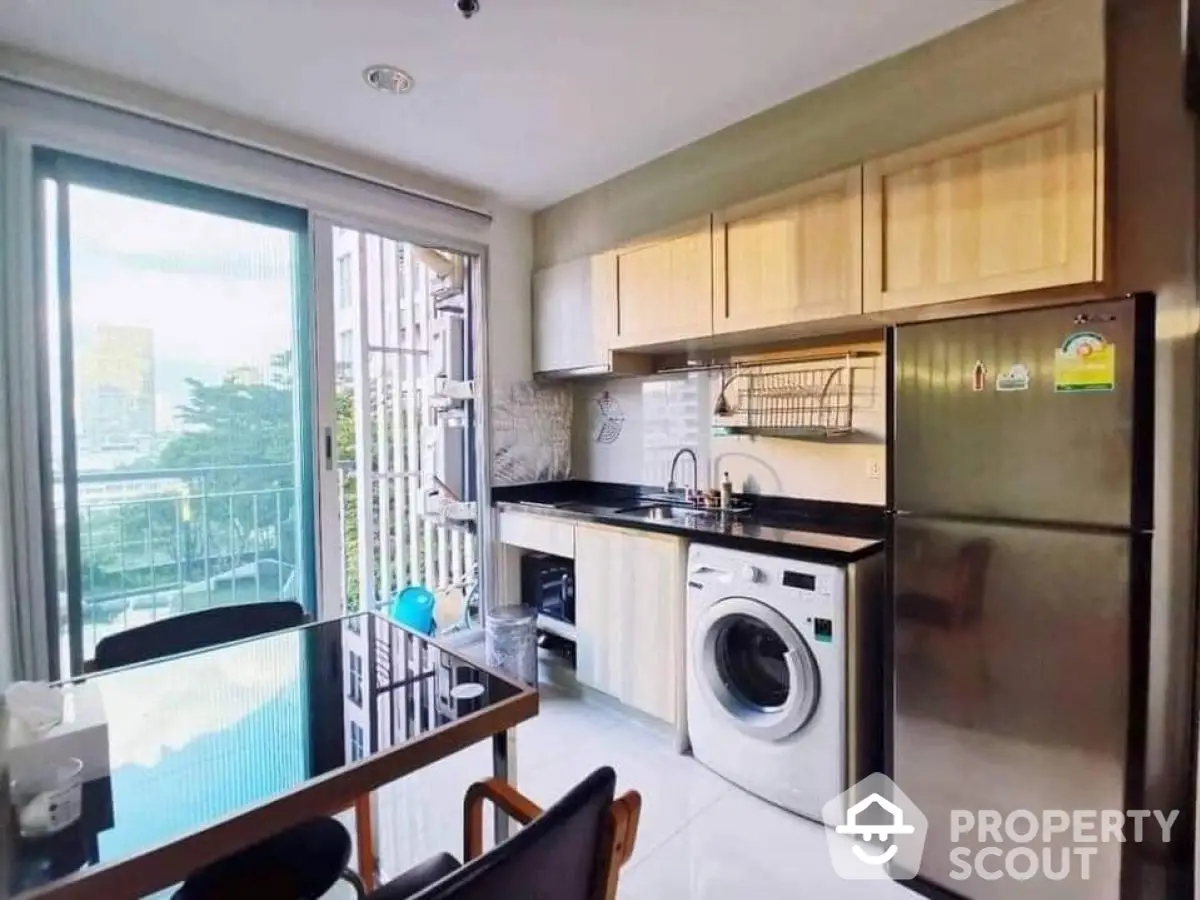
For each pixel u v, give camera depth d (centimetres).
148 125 222
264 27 191
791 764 207
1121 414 139
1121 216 178
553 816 72
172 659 161
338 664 160
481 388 339
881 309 205
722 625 228
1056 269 169
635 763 241
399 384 375
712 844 194
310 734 124
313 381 276
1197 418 168
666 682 253
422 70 216
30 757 108
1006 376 154
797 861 187
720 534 227
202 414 251
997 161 180
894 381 175
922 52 203
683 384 319
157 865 89
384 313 370
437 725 124
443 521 367
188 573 249
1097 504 142
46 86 202
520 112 246
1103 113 163
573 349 330
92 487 226
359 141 270
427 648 169
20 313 203
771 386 282
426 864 118
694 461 314
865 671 199
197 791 105
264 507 268
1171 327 173
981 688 162
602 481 363
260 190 255
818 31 196
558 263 344
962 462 162
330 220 279
